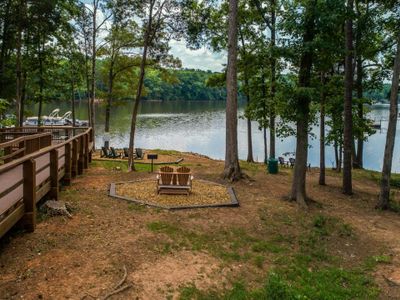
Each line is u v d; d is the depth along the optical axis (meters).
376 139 40.09
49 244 6.43
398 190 15.52
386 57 18.12
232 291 5.73
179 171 11.03
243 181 13.18
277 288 5.66
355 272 6.98
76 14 21.80
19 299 4.79
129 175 13.43
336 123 15.27
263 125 19.06
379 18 15.53
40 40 21.81
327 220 9.70
